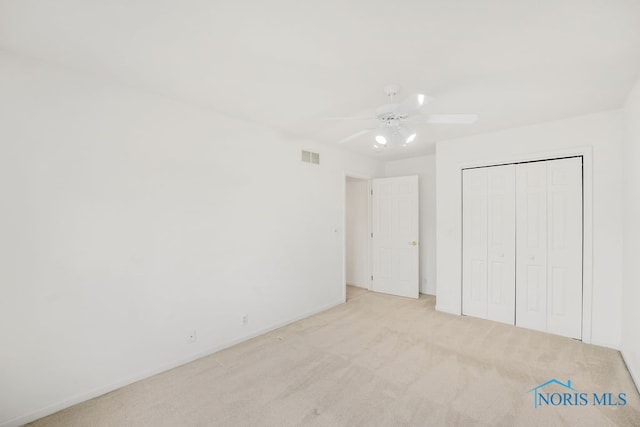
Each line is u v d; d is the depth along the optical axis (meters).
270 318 3.32
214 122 2.83
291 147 3.59
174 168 2.55
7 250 1.80
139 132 2.35
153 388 2.20
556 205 3.16
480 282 3.67
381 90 2.37
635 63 1.94
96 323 2.12
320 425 1.80
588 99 2.55
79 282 2.05
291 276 3.58
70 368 2.01
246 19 1.53
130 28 1.61
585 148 2.93
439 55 1.86
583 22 1.53
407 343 2.93
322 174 4.03
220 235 2.87
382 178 5.04
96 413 1.93
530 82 2.22
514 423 1.80
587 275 2.92
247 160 3.11
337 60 1.93
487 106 2.70
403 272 4.75
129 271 2.28
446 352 2.73
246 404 2.00
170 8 1.44
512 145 3.37
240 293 3.03
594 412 1.90
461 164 3.76
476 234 3.70
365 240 5.27
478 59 1.91
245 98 2.54
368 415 1.88
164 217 2.48
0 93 1.79
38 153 1.91
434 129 3.41
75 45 1.77
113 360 2.20
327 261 4.10
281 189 3.47
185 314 2.60
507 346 2.86
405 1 1.39
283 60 1.93
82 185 2.07
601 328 2.85
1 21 1.53
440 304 3.96
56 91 1.98
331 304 4.17
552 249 3.18
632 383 2.21
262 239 3.26
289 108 2.77
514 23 1.54
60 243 1.98
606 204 2.82
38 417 1.88
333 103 2.64
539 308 3.26
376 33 1.64
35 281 1.89
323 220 4.04
